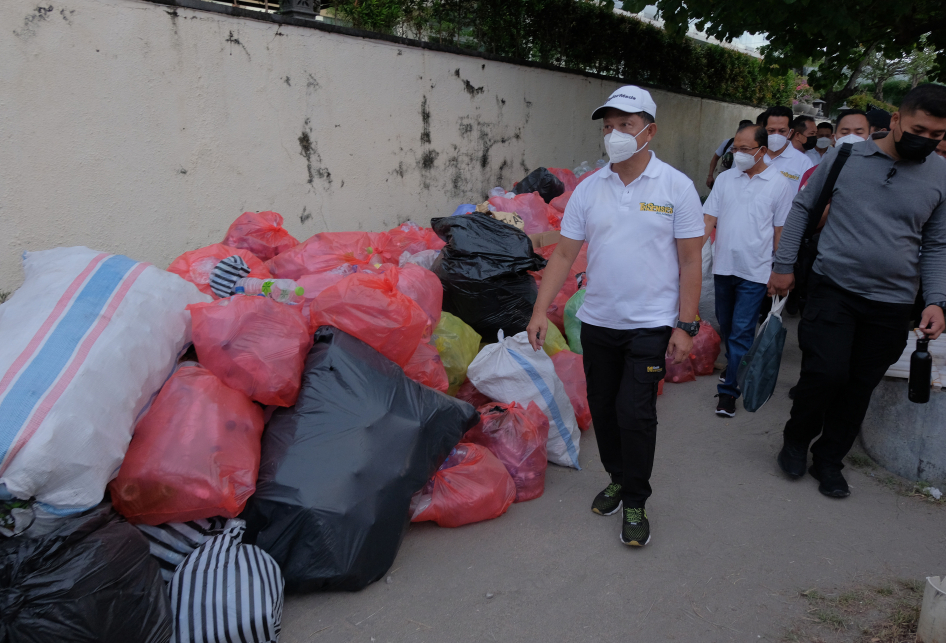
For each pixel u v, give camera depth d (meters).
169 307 2.46
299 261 3.60
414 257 4.27
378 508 2.36
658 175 2.49
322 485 2.29
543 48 7.27
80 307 2.15
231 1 5.04
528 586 2.48
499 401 3.39
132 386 2.12
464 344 3.69
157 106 3.81
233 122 4.21
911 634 2.21
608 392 2.78
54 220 3.44
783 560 2.65
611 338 2.63
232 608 2.03
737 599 2.42
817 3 5.89
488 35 6.57
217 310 2.47
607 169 2.60
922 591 2.44
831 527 2.89
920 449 3.22
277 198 4.55
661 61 9.36
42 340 2.00
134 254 3.81
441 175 5.86
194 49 3.94
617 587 2.48
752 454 3.60
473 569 2.57
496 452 3.07
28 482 1.76
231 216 4.29
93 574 1.71
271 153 4.47
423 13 5.89
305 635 2.21
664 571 2.58
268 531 2.28
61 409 1.85
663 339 2.56
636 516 2.71
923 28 6.71
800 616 2.33
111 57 3.57
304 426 2.43
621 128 2.44
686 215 2.47
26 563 1.67
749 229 3.98
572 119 7.45
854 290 2.91
